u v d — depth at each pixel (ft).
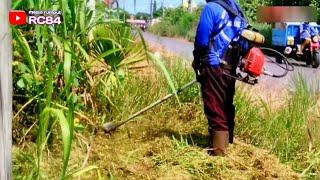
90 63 13.21
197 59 13.83
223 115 13.65
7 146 5.93
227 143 13.73
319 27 46.70
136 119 15.37
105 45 14.73
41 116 8.06
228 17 13.58
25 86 12.07
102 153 12.70
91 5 14.14
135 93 16.12
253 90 18.74
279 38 48.39
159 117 16.26
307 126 14.62
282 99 17.48
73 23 12.54
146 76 17.78
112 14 14.74
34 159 10.20
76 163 11.59
